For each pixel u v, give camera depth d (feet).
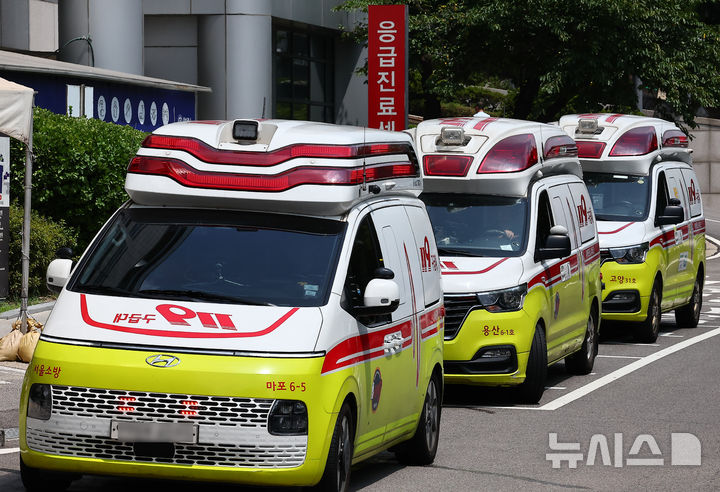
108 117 230.89
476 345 108.88
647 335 160.97
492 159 120.26
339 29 358.23
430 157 121.70
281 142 73.41
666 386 124.06
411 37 304.91
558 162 129.29
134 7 277.44
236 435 63.21
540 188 122.42
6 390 107.24
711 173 456.45
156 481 76.43
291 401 63.67
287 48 353.31
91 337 65.67
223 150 73.51
